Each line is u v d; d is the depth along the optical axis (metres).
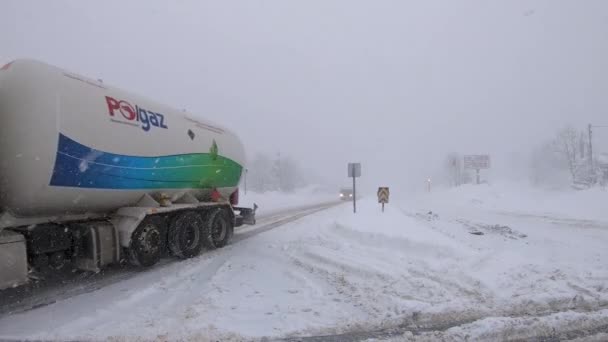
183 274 8.35
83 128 7.34
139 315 5.82
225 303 6.38
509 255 9.13
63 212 7.61
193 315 5.79
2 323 5.53
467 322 5.54
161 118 9.65
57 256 7.34
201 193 11.61
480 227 16.25
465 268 8.09
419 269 8.19
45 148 6.69
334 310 6.05
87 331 5.19
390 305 6.20
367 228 12.78
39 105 6.68
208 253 10.68
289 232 14.65
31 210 6.89
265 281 7.76
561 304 6.17
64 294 6.89
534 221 19.69
